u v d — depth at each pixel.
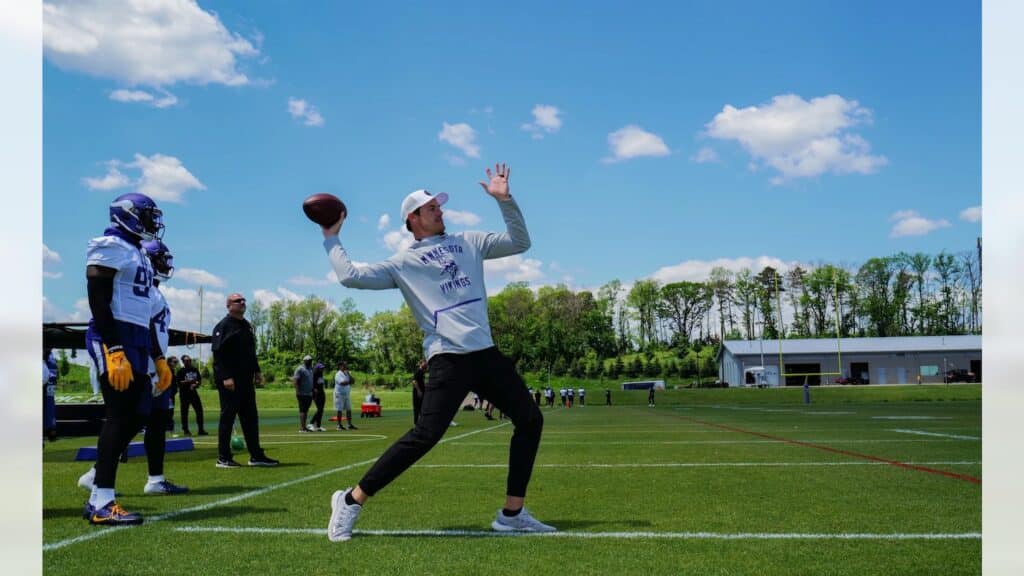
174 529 4.00
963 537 3.62
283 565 3.16
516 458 3.92
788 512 4.38
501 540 3.66
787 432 12.51
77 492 5.65
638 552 3.36
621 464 7.21
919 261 96.81
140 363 4.55
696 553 3.32
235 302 7.71
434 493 5.35
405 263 4.03
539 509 4.58
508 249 4.21
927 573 2.95
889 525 3.95
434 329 3.92
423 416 3.81
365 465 7.59
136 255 4.66
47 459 8.76
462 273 4.00
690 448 9.16
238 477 6.60
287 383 93.19
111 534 3.86
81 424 15.85
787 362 71.81
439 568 3.09
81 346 14.14
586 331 112.25
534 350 106.56
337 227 4.07
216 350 7.63
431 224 4.11
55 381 14.20
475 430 15.80
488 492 5.39
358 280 3.93
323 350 107.44
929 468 6.58
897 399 46.12
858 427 13.88
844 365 70.38
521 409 3.92
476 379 3.90
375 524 4.13
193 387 15.57
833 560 3.17
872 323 100.12
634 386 77.25
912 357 69.00
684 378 97.25
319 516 4.41
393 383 92.38
